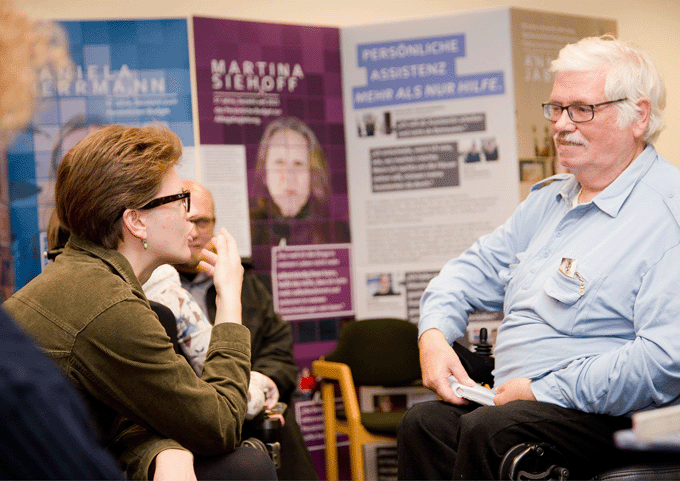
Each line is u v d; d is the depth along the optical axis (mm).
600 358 1382
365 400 3350
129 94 3217
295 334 3402
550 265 1590
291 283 3406
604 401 1354
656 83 1539
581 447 1370
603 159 1539
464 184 3447
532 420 1352
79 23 3170
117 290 1147
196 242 2285
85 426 466
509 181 3426
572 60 1553
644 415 547
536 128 3461
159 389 1147
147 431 1237
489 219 3438
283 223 3404
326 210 3467
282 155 3408
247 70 3357
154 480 1133
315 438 3355
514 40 3428
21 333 447
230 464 1264
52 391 432
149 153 1229
